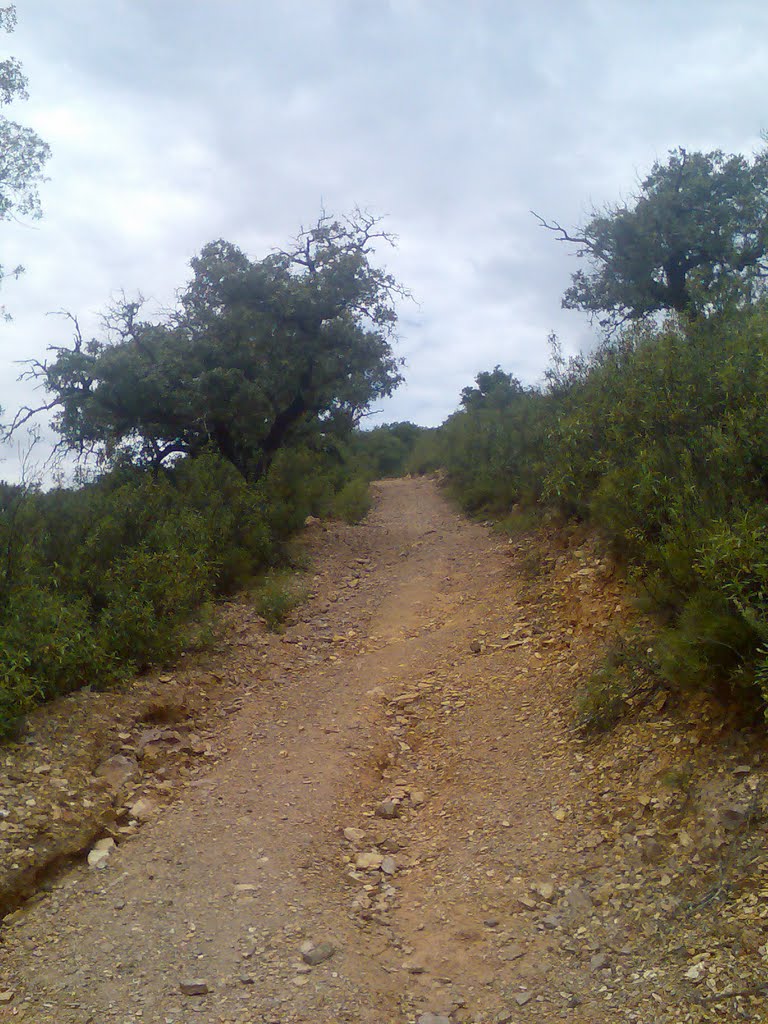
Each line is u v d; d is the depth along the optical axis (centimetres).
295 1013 368
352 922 450
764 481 639
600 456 963
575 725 643
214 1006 375
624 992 364
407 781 639
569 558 1017
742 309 1077
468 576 1205
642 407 861
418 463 3303
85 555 958
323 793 612
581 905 436
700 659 538
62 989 390
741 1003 334
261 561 1341
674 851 454
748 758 493
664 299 1672
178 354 1803
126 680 770
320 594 1220
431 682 822
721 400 752
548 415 1388
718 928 382
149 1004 377
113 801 585
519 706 720
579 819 519
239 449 1905
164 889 484
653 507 738
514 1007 369
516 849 505
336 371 1864
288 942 427
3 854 492
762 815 441
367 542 1602
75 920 454
